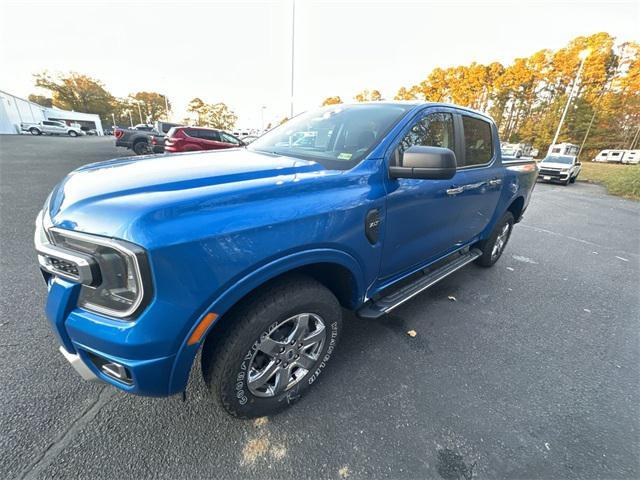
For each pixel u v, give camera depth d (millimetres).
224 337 1461
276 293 1542
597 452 1675
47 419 1680
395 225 2064
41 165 10805
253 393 1634
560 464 1600
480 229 3408
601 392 2117
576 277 4121
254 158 2068
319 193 1601
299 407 1848
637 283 4074
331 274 1904
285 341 1678
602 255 5188
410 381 2100
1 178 7996
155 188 1346
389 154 1998
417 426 1768
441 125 2539
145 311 1142
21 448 1525
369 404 1895
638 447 1718
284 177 1604
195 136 12367
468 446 1667
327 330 1869
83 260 1148
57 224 1245
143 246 1092
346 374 2129
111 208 1190
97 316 1200
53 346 2215
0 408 1725
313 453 1591
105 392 1869
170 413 1760
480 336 2666
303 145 2398
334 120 2504
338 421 1772
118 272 1146
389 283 2332
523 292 3561
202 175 1539
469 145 2906
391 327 2711
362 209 1762
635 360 2484
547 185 16891
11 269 3262
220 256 1239
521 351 2508
